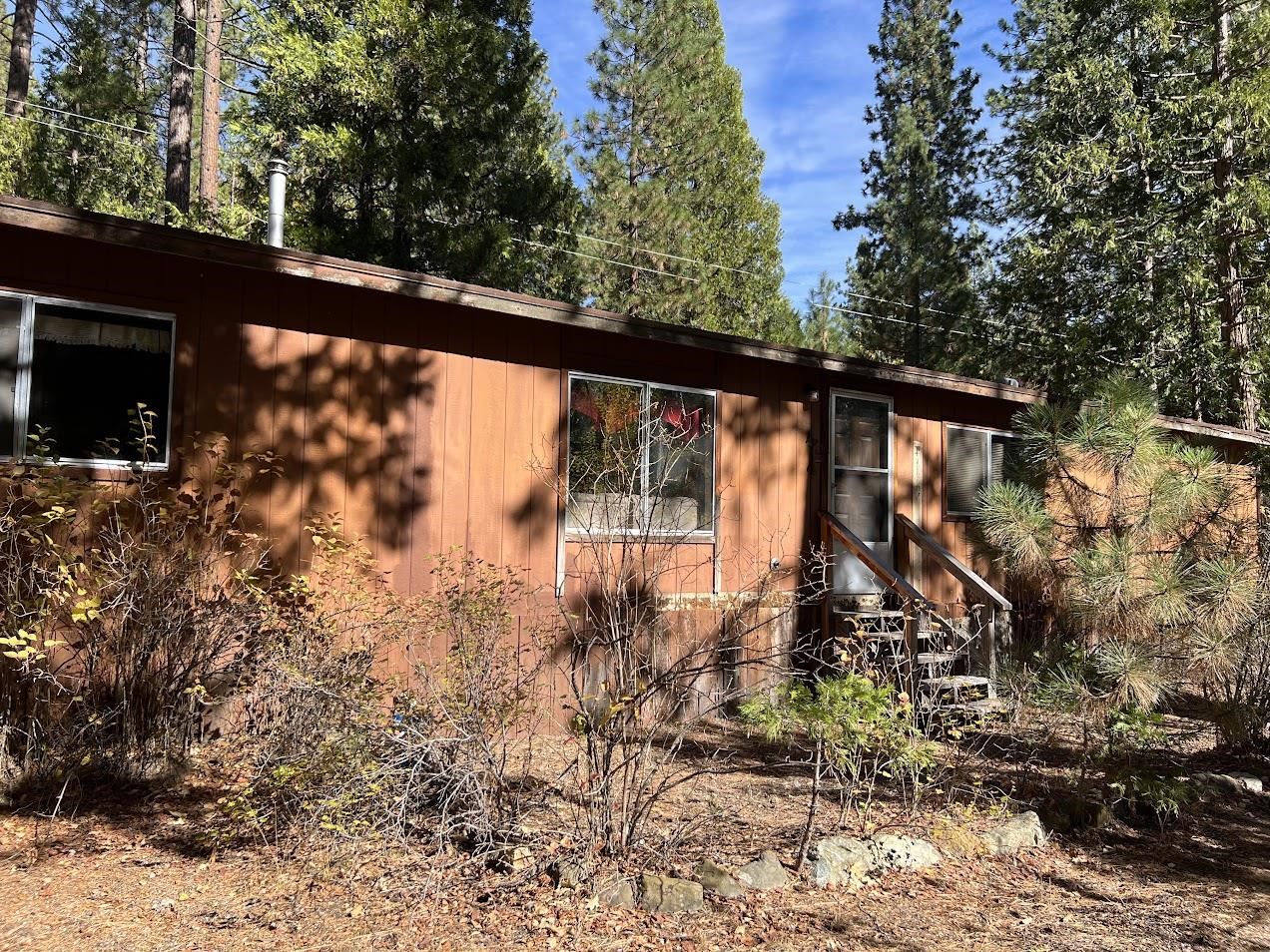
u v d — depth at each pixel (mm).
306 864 4332
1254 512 7141
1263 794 6520
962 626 10227
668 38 24688
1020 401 11688
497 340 7336
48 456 5457
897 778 5754
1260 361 14531
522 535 7359
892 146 27938
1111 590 5410
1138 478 5715
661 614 7891
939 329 26344
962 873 4777
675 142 25016
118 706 5531
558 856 4309
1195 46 15656
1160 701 6152
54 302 5578
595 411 7902
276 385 6328
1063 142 17375
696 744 7188
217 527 5988
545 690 7117
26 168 15555
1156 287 15500
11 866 4332
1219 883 4828
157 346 5945
